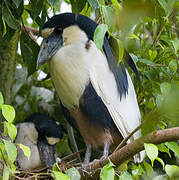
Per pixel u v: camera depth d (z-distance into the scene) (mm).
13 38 8188
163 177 6336
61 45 7480
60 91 7559
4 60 8258
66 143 9539
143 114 8430
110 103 7391
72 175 5742
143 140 5770
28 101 9844
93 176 6547
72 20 7500
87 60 7359
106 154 7367
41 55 7422
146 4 4066
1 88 8258
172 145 6203
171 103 3938
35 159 8414
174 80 7754
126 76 7781
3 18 7164
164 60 8039
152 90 8125
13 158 5348
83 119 7562
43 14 7504
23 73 9820
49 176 6734
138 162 7074
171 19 8711
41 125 8516
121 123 7441
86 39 7496
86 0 6746
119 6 5883
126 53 7625
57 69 7395
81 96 7391
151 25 8258
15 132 5453
